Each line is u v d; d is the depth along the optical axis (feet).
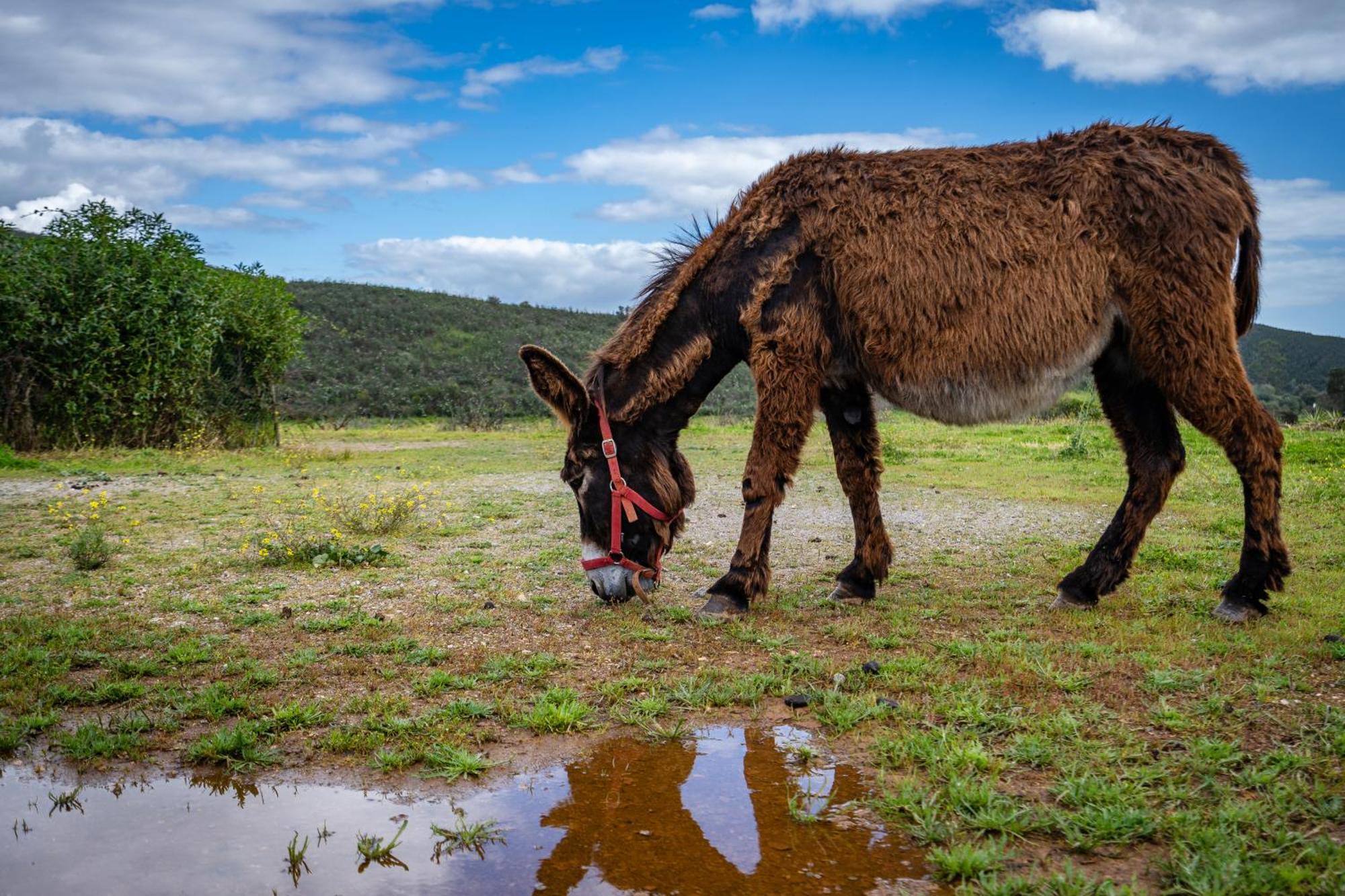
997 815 8.27
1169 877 7.41
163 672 12.68
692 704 11.48
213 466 42.98
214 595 17.13
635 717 10.96
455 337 176.45
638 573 15.79
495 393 127.44
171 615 15.67
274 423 60.03
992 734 10.25
